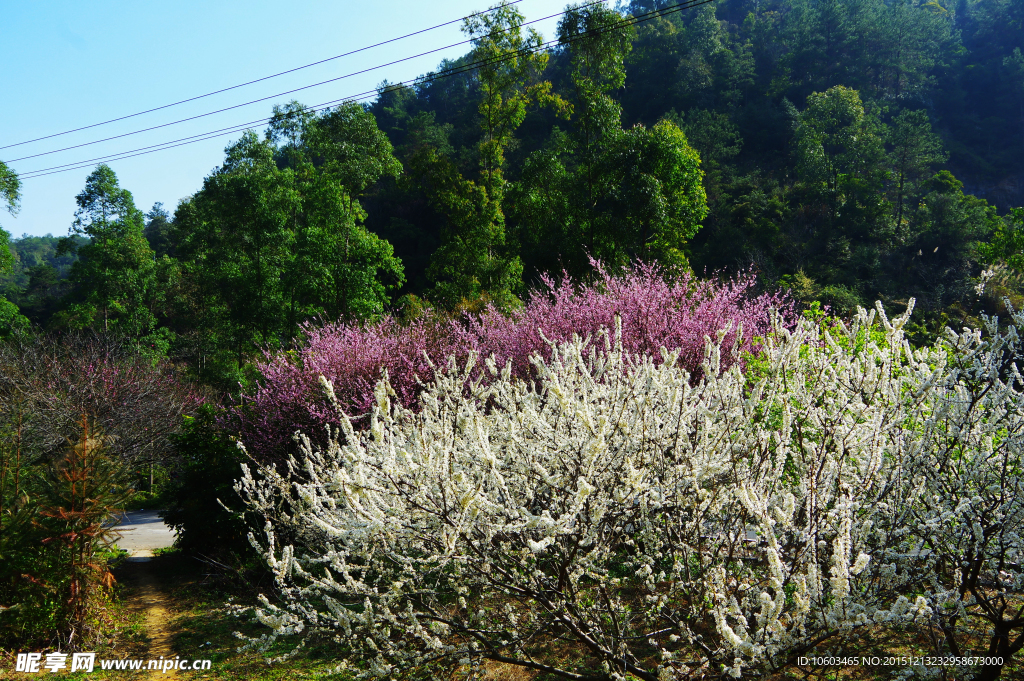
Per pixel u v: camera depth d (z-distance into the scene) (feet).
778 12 327.06
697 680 8.75
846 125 219.61
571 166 137.18
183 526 25.11
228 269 95.40
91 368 53.67
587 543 9.18
